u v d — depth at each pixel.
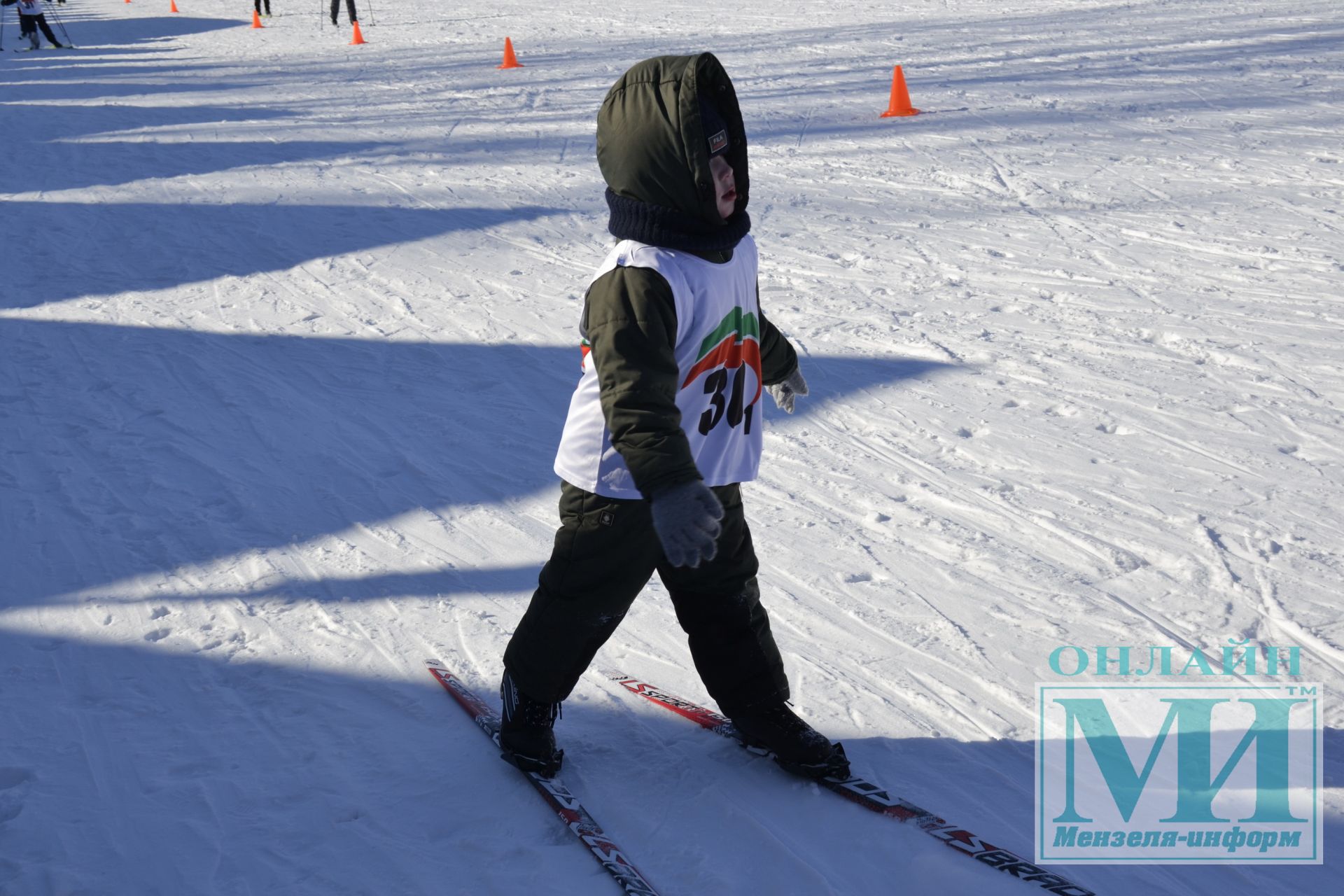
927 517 3.98
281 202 9.54
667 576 2.53
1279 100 11.04
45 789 2.63
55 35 29.78
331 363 5.91
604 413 2.07
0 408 5.40
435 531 4.05
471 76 17.25
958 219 7.91
